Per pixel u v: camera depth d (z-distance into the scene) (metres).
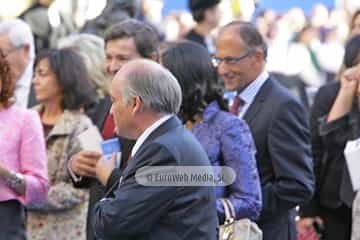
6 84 11.77
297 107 11.68
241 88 11.77
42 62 13.03
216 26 19.19
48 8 19.47
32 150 11.81
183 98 10.77
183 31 26.75
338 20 31.14
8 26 13.73
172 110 9.65
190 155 9.51
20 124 11.83
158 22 27.38
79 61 13.06
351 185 13.39
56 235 12.73
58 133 12.78
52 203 12.59
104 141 11.23
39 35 19.22
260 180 11.59
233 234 10.43
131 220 9.35
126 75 9.60
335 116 13.90
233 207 10.63
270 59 25.64
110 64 12.42
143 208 9.34
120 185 9.54
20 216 11.84
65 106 13.02
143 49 12.38
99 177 10.84
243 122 10.88
